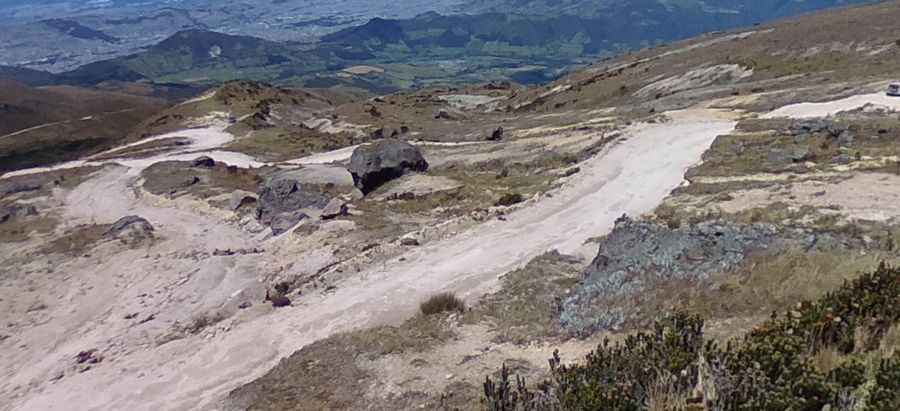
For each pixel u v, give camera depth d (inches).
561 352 570.6
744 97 2229.3
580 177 1488.7
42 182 2849.4
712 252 685.3
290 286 1123.9
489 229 1206.9
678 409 331.9
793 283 545.0
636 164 1544.0
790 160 1238.9
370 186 1804.9
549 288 807.7
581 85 3973.9
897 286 418.0
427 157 2175.2
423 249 1139.3
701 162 1456.7
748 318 510.0
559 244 1084.5
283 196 1793.8
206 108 5383.9
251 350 841.5
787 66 2719.0
